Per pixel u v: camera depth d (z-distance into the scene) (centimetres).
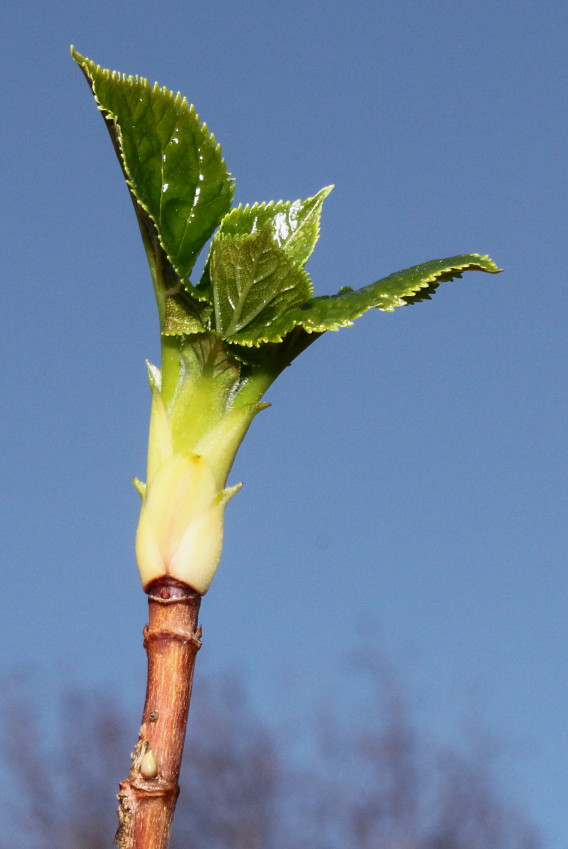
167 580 55
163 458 56
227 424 56
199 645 55
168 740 54
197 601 55
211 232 57
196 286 56
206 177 57
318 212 58
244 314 56
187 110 57
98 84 56
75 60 55
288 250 58
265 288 56
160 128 56
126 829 54
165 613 55
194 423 56
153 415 56
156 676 55
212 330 56
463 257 57
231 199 57
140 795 54
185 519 55
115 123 55
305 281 56
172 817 54
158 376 56
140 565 55
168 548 55
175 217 57
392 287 56
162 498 55
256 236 55
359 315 55
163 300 56
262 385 56
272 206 58
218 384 56
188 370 56
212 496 55
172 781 54
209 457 56
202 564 55
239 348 56
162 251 56
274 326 56
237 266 56
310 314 56
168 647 55
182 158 57
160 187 57
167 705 54
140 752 54
